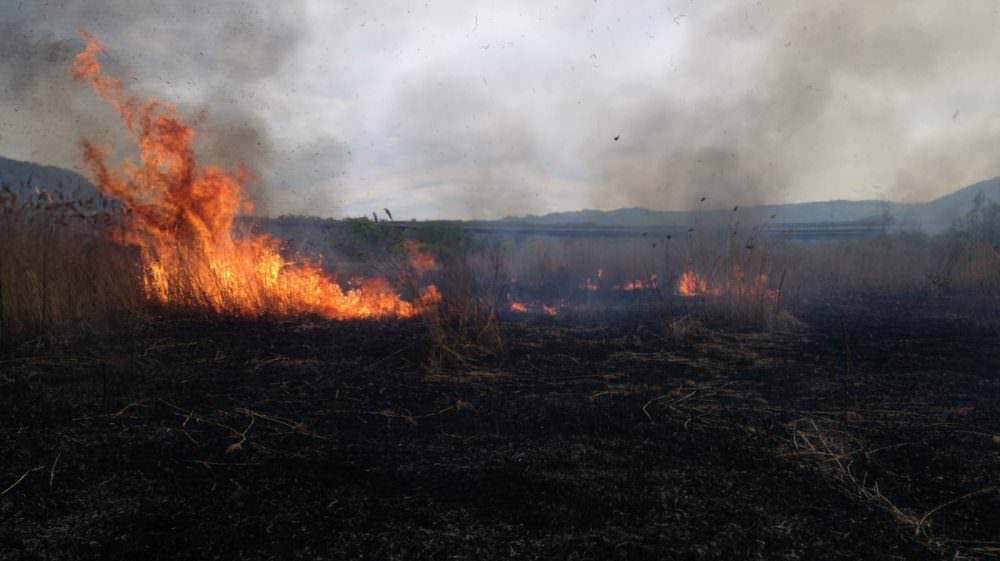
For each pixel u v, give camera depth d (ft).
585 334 26.99
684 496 12.31
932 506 12.20
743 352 24.44
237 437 14.70
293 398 17.76
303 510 11.43
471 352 23.34
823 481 13.16
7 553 9.73
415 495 12.14
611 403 17.99
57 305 23.32
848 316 32.91
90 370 19.43
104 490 11.92
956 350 25.08
